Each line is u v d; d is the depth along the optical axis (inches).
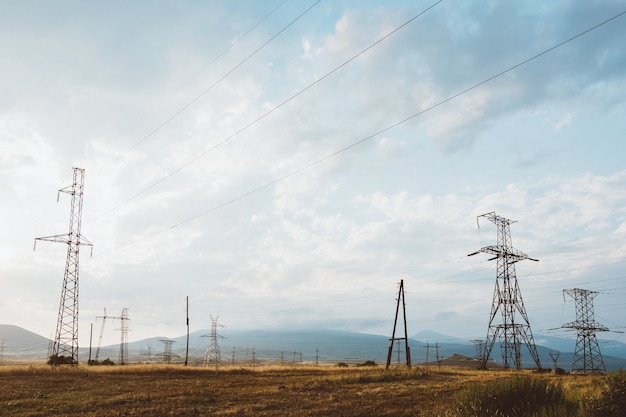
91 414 912.3
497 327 3695.9
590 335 3860.7
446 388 1390.3
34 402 1085.8
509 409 623.8
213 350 5374.0
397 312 3024.1
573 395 717.9
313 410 943.7
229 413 909.8
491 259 3882.9
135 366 2427.4
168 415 900.6
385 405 1019.3
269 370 2507.4
